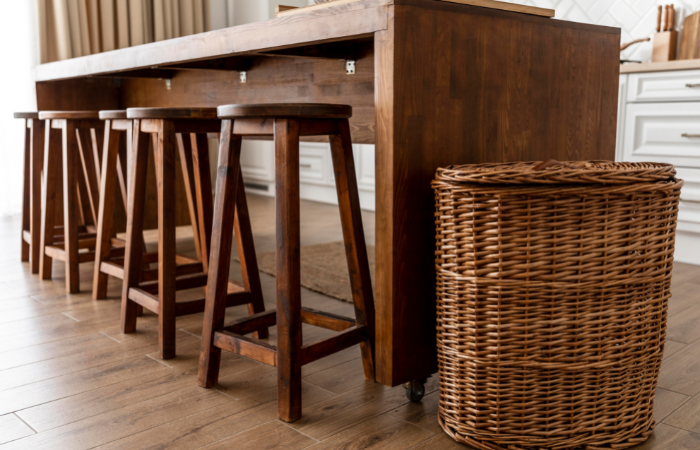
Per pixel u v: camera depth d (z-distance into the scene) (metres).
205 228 1.93
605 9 3.29
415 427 1.29
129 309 1.87
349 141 1.39
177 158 3.58
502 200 1.11
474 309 1.17
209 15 4.57
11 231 3.52
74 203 2.28
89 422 1.31
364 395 1.44
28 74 3.85
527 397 1.17
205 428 1.28
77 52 3.82
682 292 2.30
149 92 2.95
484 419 1.21
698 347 1.74
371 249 3.10
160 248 1.65
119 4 4.02
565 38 1.59
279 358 1.31
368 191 4.21
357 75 1.77
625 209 1.13
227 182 1.42
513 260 1.12
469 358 1.19
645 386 1.24
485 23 1.39
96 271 2.20
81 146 2.57
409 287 1.33
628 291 1.16
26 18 3.75
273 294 2.28
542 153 1.57
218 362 1.49
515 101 1.49
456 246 1.19
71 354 1.70
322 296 2.26
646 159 2.81
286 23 1.47
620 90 2.87
